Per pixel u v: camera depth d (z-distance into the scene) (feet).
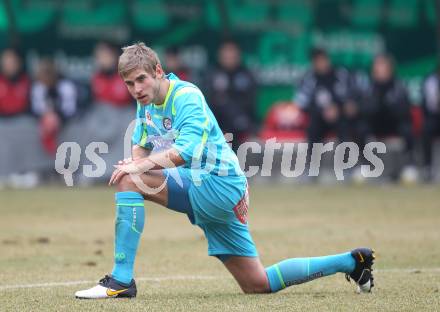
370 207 161.68
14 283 84.28
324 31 216.13
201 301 71.77
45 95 203.21
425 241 115.96
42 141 204.03
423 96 217.15
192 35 210.79
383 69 215.51
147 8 208.54
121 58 70.90
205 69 211.20
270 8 214.28
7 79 201.87
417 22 222.89
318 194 188.75
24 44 202.59
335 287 80.79
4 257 103.65
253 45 213.25
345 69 215.72
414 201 172.96
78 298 72.90
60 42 204.03
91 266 96.73
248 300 72.13
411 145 215.92
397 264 96.02
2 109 202.28
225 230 73.61
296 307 68.74
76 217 147.74
